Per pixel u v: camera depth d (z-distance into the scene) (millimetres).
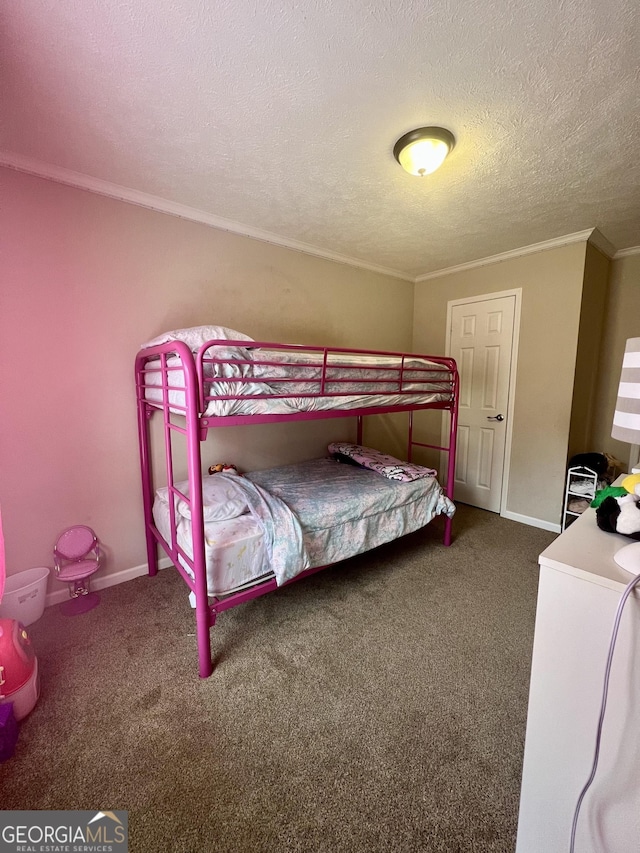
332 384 1928
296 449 3084
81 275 1994
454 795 1097
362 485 2375
